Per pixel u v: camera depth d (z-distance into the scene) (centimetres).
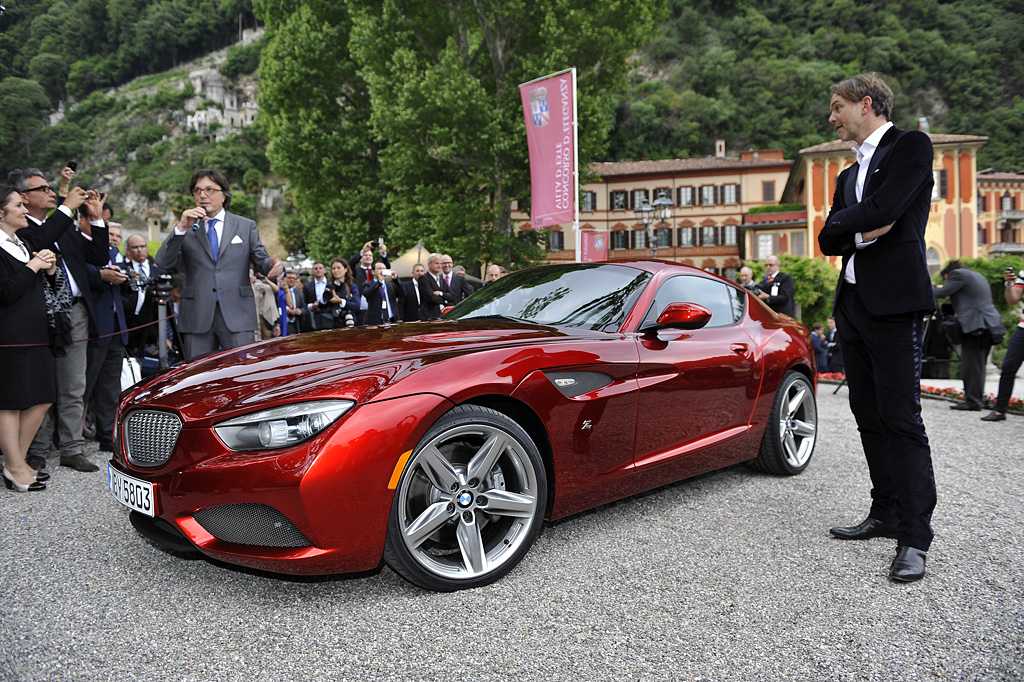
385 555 217
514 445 239
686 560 257
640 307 308
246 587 234
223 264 426
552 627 203
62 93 15938
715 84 8900
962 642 193
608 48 2020
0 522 308
